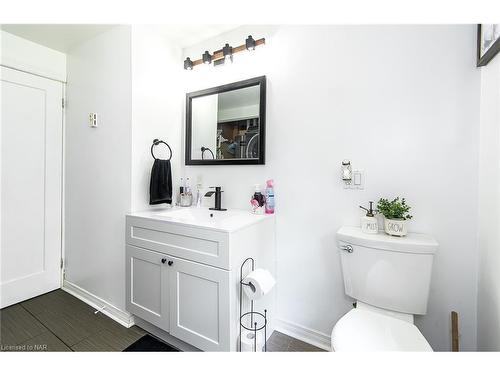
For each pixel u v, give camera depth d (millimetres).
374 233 1213
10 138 1811
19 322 1668
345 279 1251
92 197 1873
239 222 1325
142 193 1697
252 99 1655
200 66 1912
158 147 1807
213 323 1229
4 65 1759
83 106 1928
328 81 1413
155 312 1468
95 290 1885
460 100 1116
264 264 1477
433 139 1171
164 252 1404
